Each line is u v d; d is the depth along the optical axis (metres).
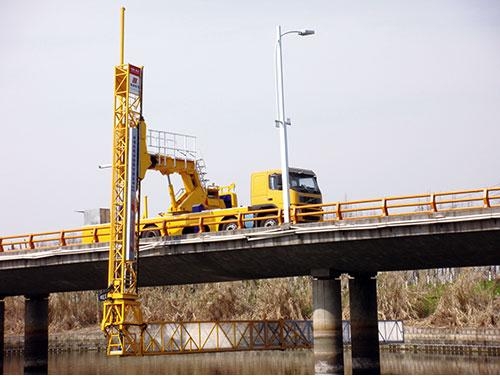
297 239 43.66
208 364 79.06
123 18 52.53
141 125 51.34
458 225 39.28
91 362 85.00
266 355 92.12
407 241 41.53
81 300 120.44
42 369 61.88
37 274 55.78
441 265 47.75
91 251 51.19
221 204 59.28
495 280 103.69
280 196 49.66
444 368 66.44
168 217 51.53
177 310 112.12
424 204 40.41
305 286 108.75
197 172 57.94
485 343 85.44
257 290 111.62
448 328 93.00
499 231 38.66
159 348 49.69
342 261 45.84
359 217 41.84
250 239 44.72
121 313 47.84
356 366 50.69
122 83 51.66
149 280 54.50
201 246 46.72
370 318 51.28
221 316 109.50
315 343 47.03
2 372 63.38
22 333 116.50
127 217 48.47
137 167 49.75
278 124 46.00
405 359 78.31
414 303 104.62
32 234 54.75
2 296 63.97
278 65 46.97
